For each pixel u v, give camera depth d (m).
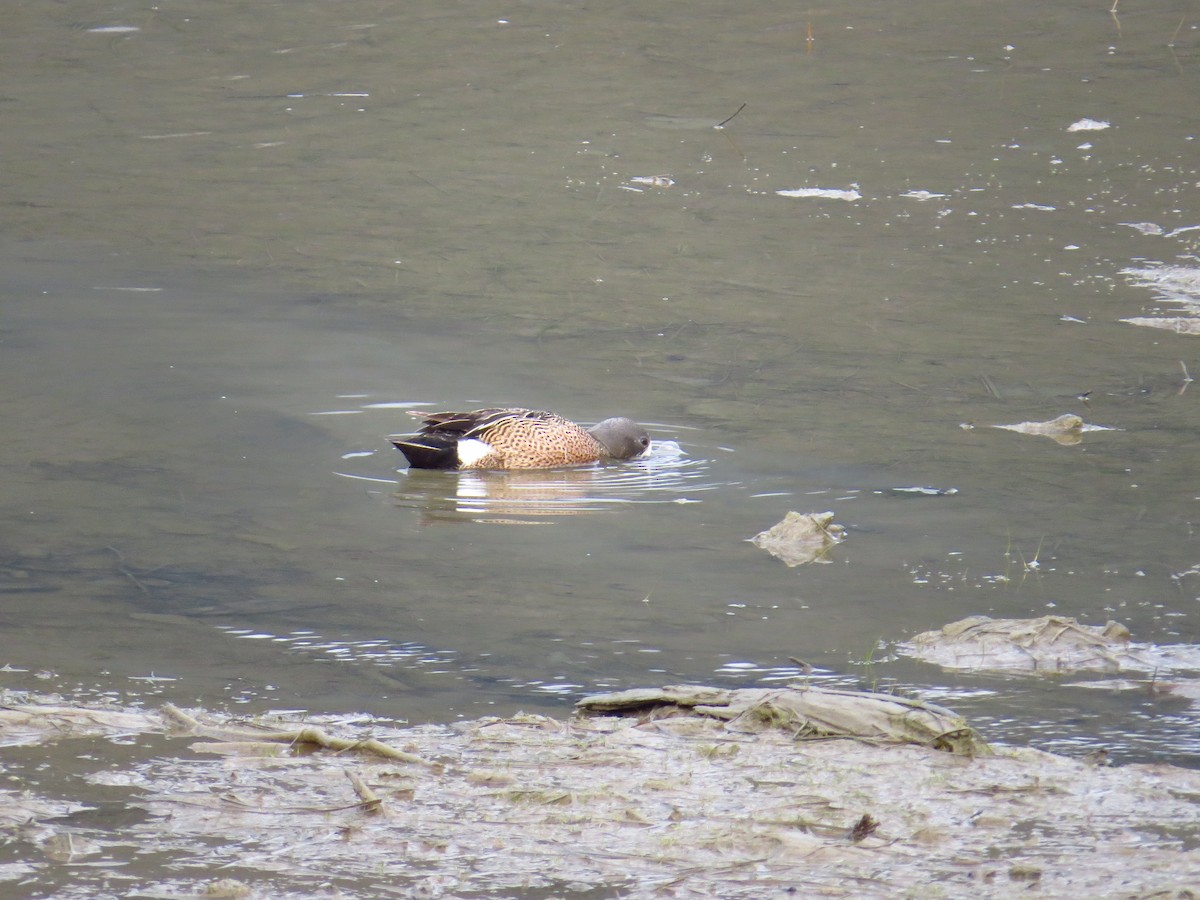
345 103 42.53
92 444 20.23
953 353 25.97
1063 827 9.51
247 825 9.50
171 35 47.72
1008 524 17.28
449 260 32.06
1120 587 15.07
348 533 16.88
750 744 11.01
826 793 10.06
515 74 44.03
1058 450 20.59
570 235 33.66
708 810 9.79
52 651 13.05
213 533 16.70
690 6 48.47
